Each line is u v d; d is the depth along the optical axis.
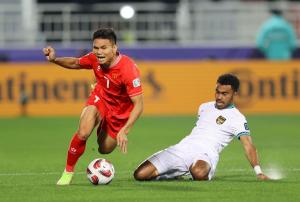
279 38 102.06
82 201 30.02
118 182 35.75
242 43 107.00
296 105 96.62
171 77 96.62
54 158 51.62
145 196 31.14
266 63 96.44
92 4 106.75
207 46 101.62
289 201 29.97
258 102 96.31
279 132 74.06
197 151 36.06
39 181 37.31
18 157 52.66
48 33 105.62
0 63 95.62
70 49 98.88
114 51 34.09
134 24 106.50
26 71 95.81
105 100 35.44
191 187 33.72
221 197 30.94
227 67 96.62
